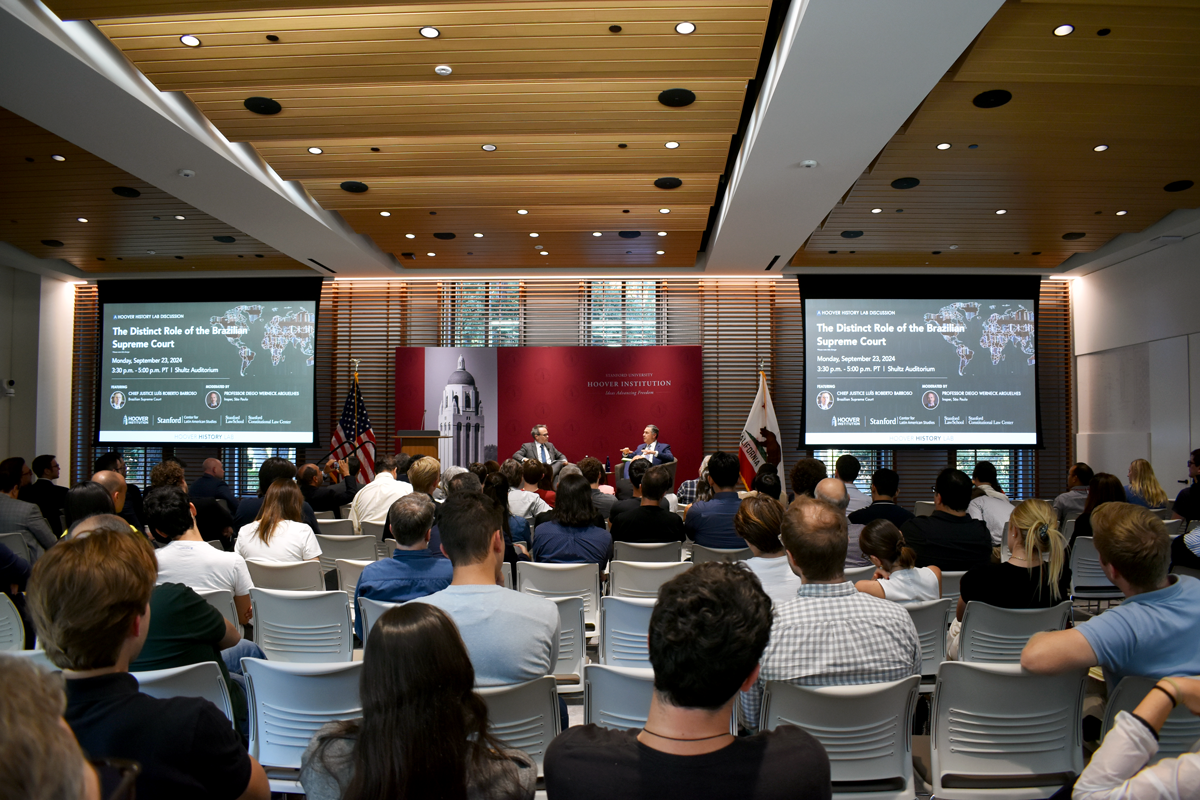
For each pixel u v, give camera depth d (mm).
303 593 3293
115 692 1417
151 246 10258
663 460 9672
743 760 1204
